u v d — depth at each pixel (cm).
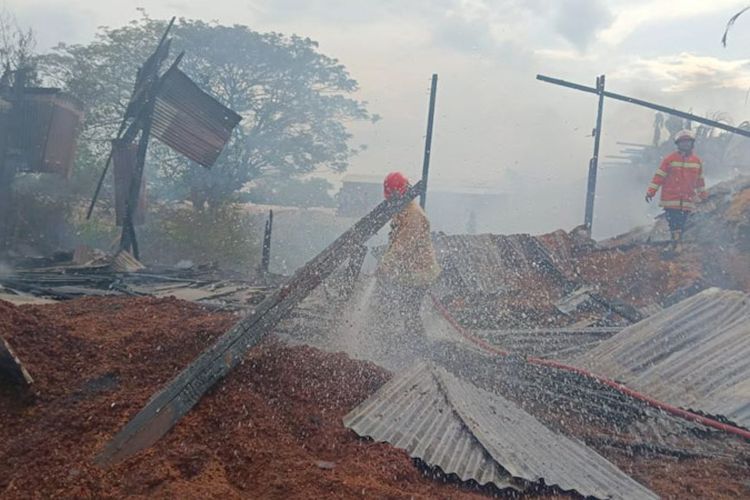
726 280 1129
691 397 547
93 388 427
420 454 386
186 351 497
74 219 1834
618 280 1162
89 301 728
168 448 365
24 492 321
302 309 709
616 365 632
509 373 636
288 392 456
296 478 340
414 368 516
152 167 2483
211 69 2677
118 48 2492
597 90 1538
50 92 1470
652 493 403
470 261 1148
